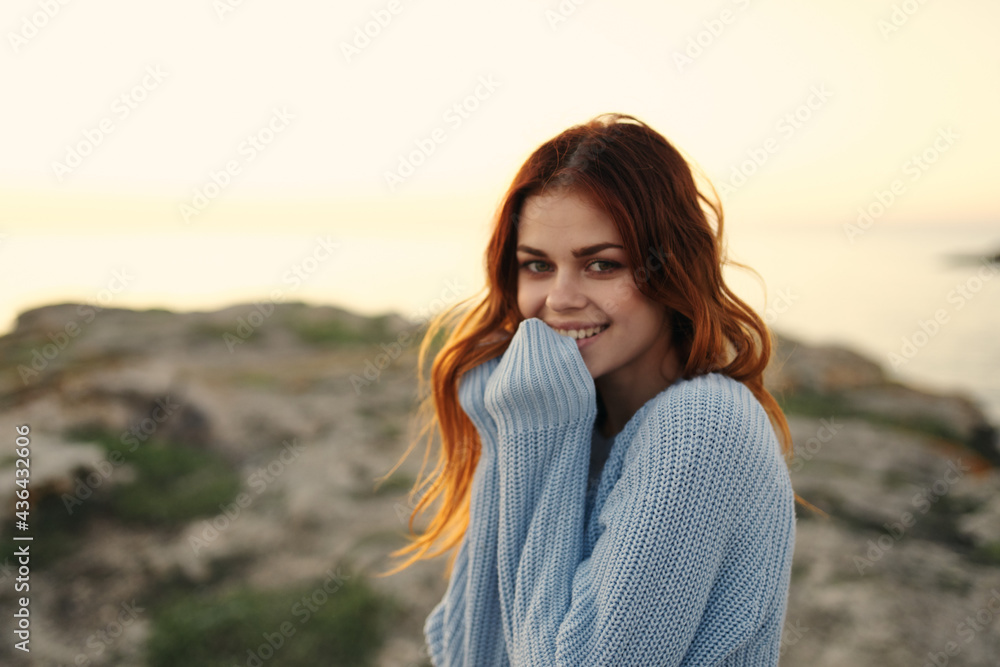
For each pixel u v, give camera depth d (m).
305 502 5.61
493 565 1.38
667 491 1.07
